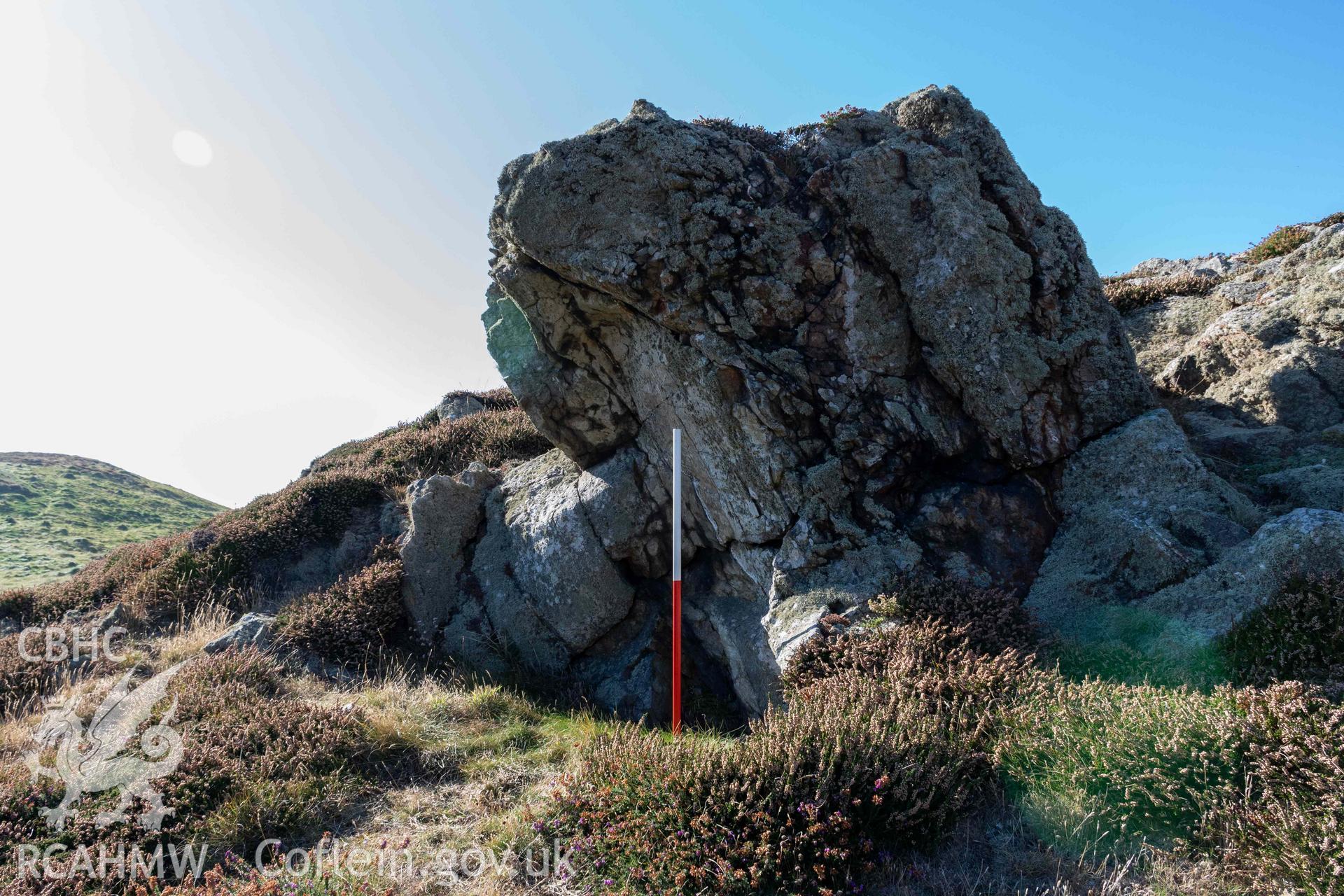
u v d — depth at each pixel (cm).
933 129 345
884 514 316
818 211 333
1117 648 258
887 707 231
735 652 332
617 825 205
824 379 327
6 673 328
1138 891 177
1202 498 291
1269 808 179
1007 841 198
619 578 367
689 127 340
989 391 315
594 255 334
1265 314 385
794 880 185
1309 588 238
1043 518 312
